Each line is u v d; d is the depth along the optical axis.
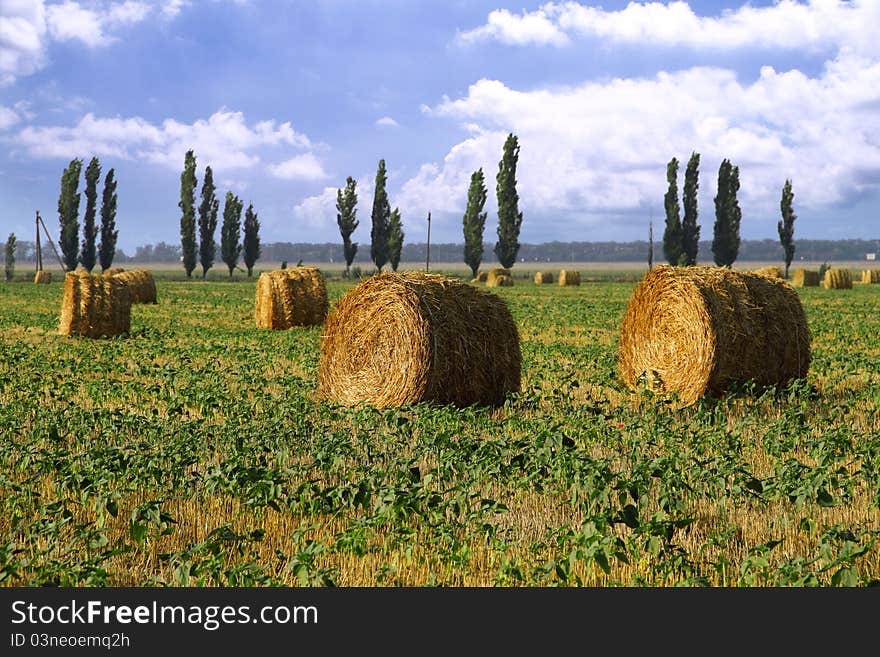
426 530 8.69
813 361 20.58
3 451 10.96
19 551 7.67
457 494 9.17
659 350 16.89
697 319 16.16
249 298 53.78
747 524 8.99
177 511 9.40
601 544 7.50
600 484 9.29
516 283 86.69
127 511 9.42
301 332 29.95
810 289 67.88
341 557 8.05
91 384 17.16
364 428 13.45
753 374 16.53
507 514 9.23
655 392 16.70
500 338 16.34
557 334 29.27
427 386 15.49
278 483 9.64
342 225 107.50
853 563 7.69
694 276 16.52
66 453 11.02
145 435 12.73
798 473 10.03
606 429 12.97
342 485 9.43
